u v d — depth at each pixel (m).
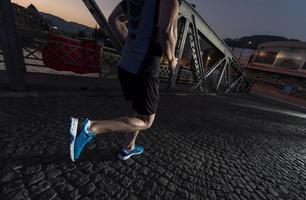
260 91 18.72
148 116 1.81
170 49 1.47
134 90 1.71
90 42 4.71
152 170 2.21
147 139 3.03
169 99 6.31
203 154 2.92
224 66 9.47
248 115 6.80
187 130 3.86
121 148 2.54
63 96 4.13
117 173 2.02
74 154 1.58
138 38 1.60
